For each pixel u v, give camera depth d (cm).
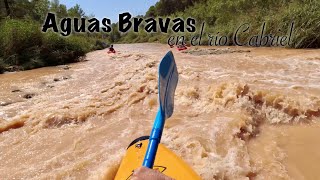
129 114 511
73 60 1347
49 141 428
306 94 526
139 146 272
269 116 466
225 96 508
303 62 885
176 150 360
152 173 107
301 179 313
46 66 1210
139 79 726
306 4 1377
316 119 447
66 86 750
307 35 1244
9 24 1229
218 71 790
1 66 1064
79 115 502
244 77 697
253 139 404
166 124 440
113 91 642
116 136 429
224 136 393
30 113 525
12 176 342
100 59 1370
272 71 775
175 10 4191
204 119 453
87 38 2648
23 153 398
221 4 2305
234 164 330
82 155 380
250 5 2033
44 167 358
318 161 342
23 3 2667
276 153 362
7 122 490
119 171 250
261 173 322
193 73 747
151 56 1295
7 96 669
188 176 223
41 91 709
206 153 350
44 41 1249
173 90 215
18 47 1184
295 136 406
